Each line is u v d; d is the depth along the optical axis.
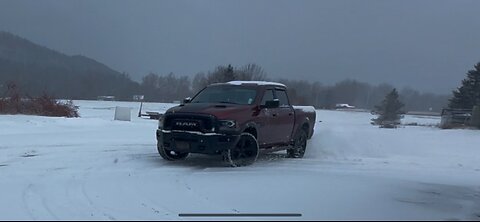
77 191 7.52
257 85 11.46
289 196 7.45
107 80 119.88
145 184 8.18
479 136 23.73
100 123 22.19
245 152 10.54
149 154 12.03
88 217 6.09
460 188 8.80
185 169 9.84
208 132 9.89
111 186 7.94
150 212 6.39
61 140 14.67
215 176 9.10
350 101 114.75
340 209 6.72
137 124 23.61
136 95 108.81
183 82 105.06
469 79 53.41
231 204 6.89
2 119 19.89
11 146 12.69
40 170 9.23
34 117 21.55
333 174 9.81
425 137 22.30
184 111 10.20
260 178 8.95
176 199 7.15
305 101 38.97
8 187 7.67
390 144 14.88
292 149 12.45
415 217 6.41
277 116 11.45
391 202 7.30
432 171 10.98
